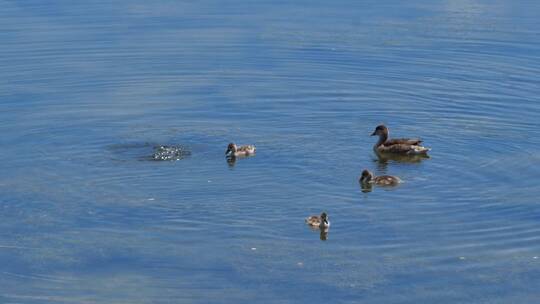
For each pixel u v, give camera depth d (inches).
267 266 940.0
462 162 1206.9
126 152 1232.2
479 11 1989.4
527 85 1513.3
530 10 1994.3
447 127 1342.3
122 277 922.1
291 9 2001.7
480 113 1397.6
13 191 1104.2
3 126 1318.9
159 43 1737.2
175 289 901.2
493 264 949.2
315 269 935.7
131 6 2021.4
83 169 1173.1
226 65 1617.9
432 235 1006.4
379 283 912.9
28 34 1786.4
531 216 1047.6
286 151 1241.4
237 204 1074.1
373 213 1057.5
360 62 1635.1
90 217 1041.5
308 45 1729.8
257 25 1866.4
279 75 1565.0
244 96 1459.2
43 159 1206.3
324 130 1327.5
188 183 1131.9
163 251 967.6
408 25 1872.5
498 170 1177.4
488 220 1040.2
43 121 1342.3
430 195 1104.8
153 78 1546.5
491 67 1608.0
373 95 1476.4
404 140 1243.2
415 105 1433.3
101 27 1841.8
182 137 1288.1
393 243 989.2
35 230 1013.2
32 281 916.6
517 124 1349.7
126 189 1112.8
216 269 934.4
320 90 1492.4
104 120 1350.9
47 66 1599.4
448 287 908.0
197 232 1007.6
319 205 1075.9
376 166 1198.3
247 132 1312.7
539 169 1176.8
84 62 1625.2
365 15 1953.7
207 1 2078.0
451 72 1583.4
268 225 1026.1
